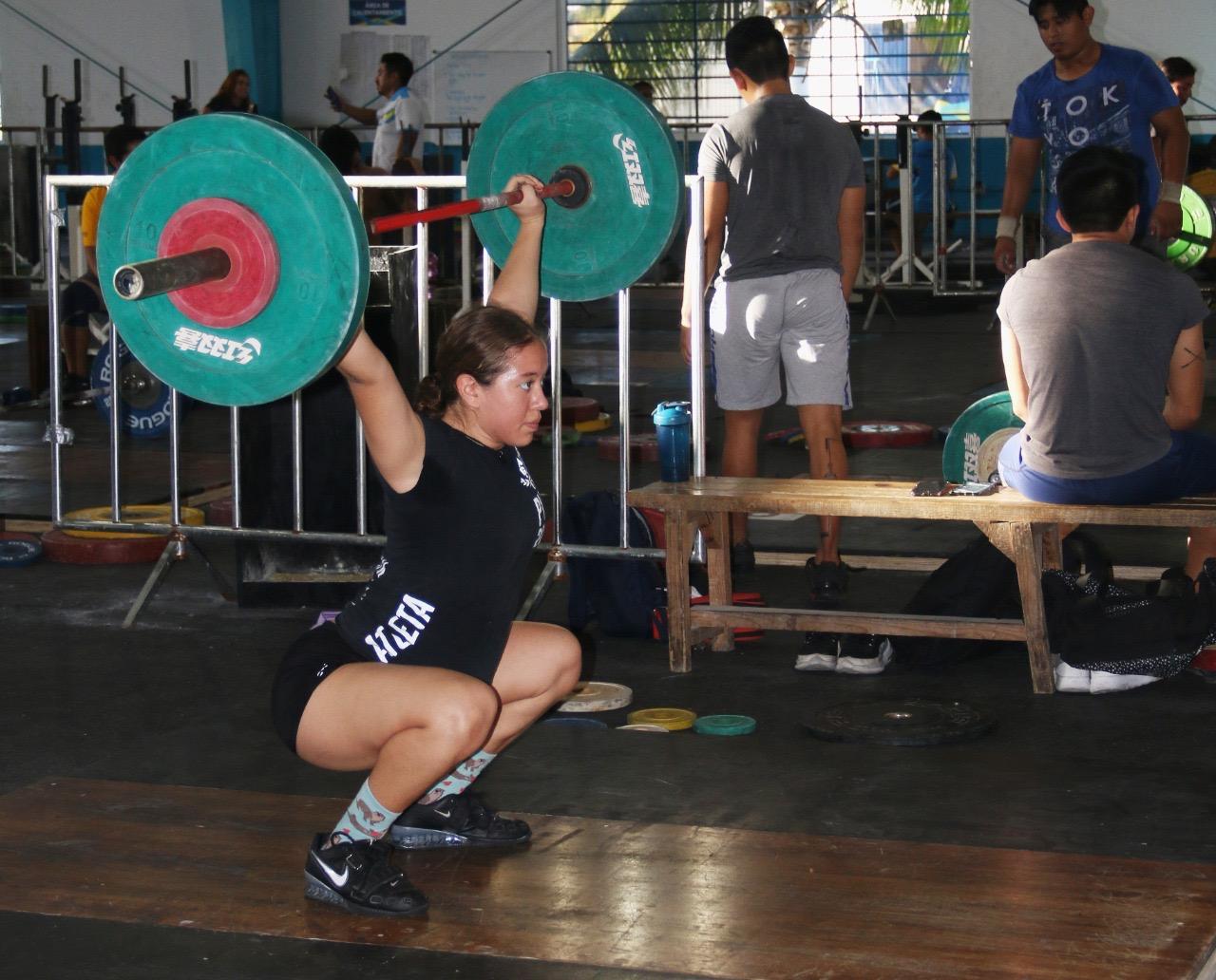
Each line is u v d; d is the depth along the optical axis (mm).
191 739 3781
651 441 7598
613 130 3861
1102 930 2609
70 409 9477
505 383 2637
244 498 5098
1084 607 4047
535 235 3357
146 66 19094
